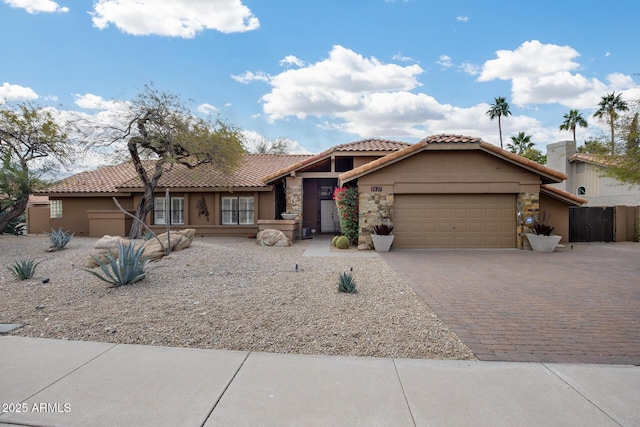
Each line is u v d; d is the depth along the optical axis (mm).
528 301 6953
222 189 19594
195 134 17359
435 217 15102
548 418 3213
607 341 4992
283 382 3826
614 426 3105
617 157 15953
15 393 3584
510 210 15031
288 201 19078
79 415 3240
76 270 9070
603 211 18406
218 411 3312
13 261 10570
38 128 16922
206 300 6574
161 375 3953
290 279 8422
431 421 3170
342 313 6023
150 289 7250
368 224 14891
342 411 3320
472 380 3877
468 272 9891
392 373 4027
